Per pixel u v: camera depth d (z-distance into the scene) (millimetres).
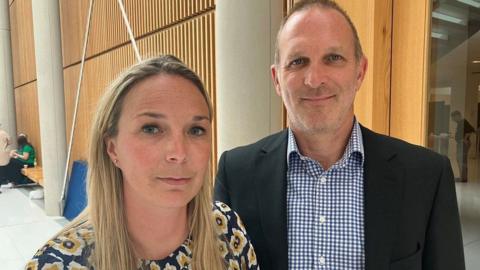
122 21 5434
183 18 4023
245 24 2461
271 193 1358
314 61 1258
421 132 2031
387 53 2121
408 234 1229
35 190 8133
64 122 6844
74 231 1007
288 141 1396
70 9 7418
